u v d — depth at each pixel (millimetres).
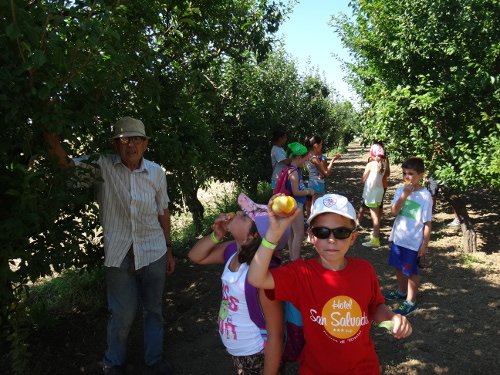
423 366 3549
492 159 5055
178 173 4859
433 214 8742
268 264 1933
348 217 1979
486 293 4844
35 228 2635
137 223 3260
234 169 9805
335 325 1980
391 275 5547
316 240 2031
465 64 5504
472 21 5258
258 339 2254
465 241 6230
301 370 2094
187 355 3830
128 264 3287
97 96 3018
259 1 6867
